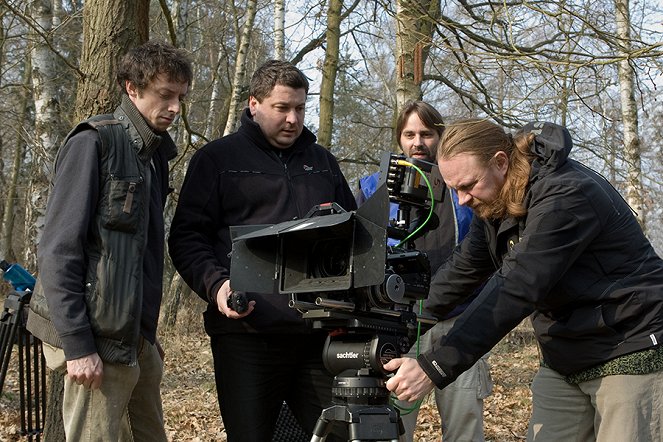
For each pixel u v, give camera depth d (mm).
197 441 5738
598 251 2535
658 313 2482
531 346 11461
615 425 2523
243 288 2588
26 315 3291
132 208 2730
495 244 2736
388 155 2783
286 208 3295
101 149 2734
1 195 16984
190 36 14734
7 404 6285
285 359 3207
